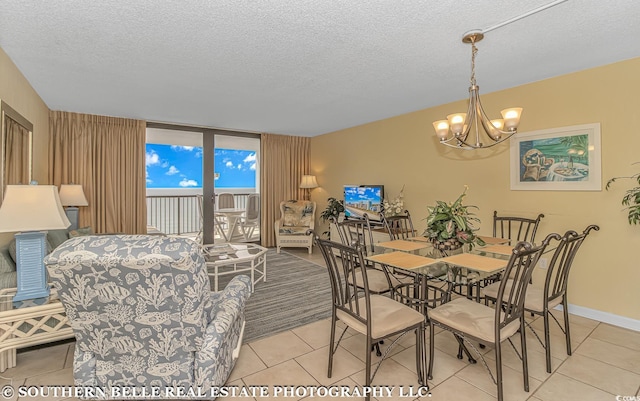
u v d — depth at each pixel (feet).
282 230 19.13
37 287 6.68
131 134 16.02
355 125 17.90
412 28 6.97
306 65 9.02
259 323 9.38
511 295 5.86
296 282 13.28
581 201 9.73
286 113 14.90
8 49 7.93
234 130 19.58
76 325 5.05
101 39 7.43
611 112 9.07
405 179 15.20
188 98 12.32
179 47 7.85
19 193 6.40
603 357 7.42
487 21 6.71
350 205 17.63
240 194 24.09
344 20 6.62
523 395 6.10
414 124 14.69
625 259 8.93
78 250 4.45
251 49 7.98
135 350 5.23
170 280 4.68
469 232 8.38
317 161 21.61
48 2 5.92
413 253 8.30
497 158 11.75
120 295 4.71
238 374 6.81
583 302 9.76
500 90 11.50
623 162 8.88
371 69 9.37
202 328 5.29
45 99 12.41
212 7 6.11
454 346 8.08
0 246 7.77
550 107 10.27
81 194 13.55
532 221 10.02
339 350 7.86
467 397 6.06
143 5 6.04
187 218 22.74
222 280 13.37
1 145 7.52
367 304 5.92
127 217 15.97
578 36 7.42
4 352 6.90
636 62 8.63
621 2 6.02
